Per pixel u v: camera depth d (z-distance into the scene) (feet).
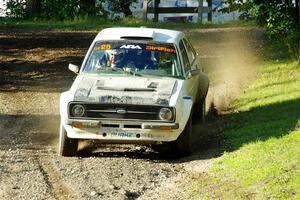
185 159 65.41
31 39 156.76
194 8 207.51
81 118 63.82
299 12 104.01
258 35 160.66
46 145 71.05
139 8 248.52
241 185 53.72
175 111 63.57
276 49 129.80
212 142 71.51
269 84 98.48
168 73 69.87
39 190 54.03
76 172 59.41
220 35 163.32
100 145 71.67
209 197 51.67
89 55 71.92
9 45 148.87
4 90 106.52
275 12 104.42
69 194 53.26
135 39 72.95
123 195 52.90
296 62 108.88
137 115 63.72
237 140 68.80
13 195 52.80
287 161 57.62
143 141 64.23
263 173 55.01
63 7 209.77
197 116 80.07
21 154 66.03
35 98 100.68
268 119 76.95
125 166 61.82
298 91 89.66
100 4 217.77
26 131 78.18
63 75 120.16
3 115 87.76
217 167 59.41
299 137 64.39
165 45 72.43
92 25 186.50
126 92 65.00
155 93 65.10
